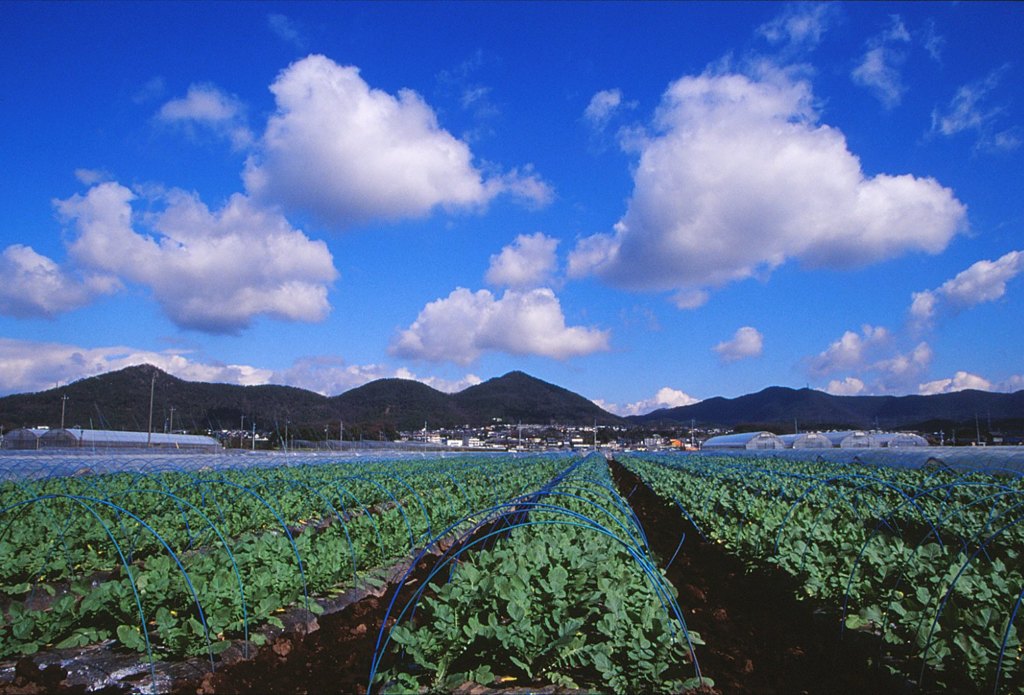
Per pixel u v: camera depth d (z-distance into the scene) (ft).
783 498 59.00
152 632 24.53
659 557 41.50
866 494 53.21
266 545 31.48
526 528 36.29
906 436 241.55
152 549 37.73
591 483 56.80
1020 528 35.88
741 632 28.81
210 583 25.55
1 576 31.12
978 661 19.67
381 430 497.05
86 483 51.83
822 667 24.45
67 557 32.86
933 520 40.75
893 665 22.74
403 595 34.78
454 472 78.28
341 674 23.26
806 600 29.96
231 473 71.36
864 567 28.91
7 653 22.81
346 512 57.67
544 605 23.31
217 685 21.85
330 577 32.12
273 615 28.45
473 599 23.26
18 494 47.80
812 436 248.73
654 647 21.31
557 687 20.72
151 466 87.97
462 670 21.79
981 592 23.77
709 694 21.15
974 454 94.73
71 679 21.93
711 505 54.19
